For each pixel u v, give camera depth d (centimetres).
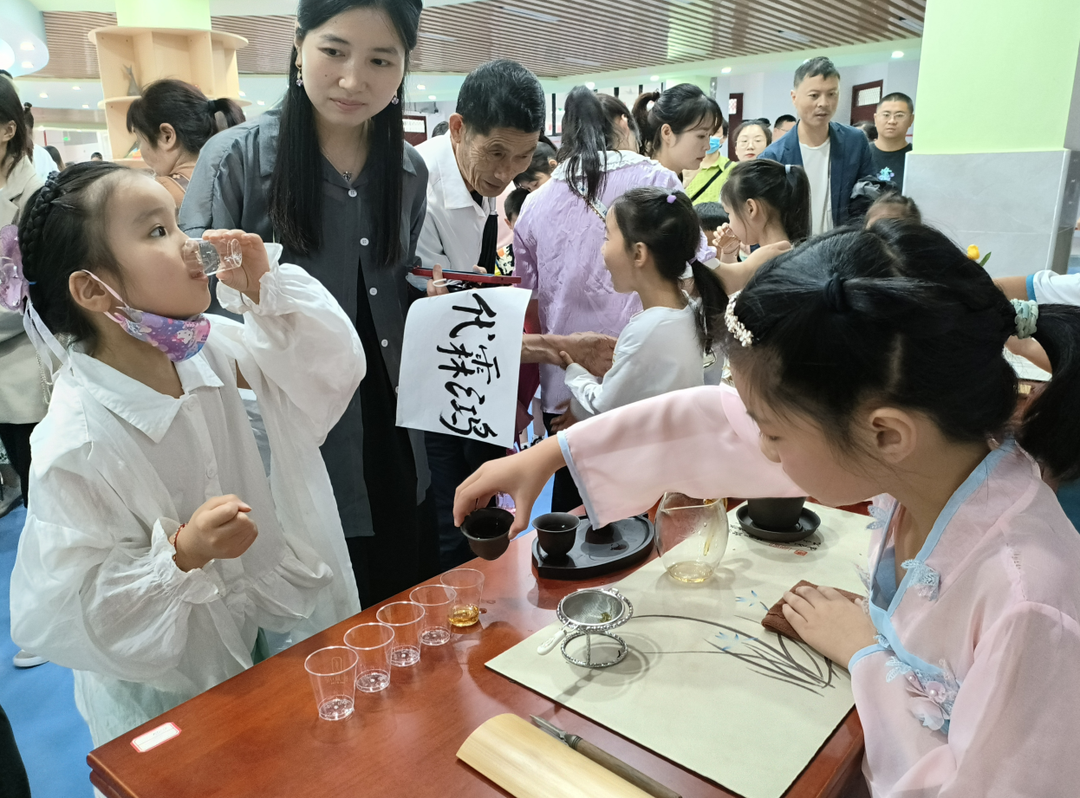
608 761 74
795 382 70
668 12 692
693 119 263
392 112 146
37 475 95
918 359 65
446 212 207
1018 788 62
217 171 140
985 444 74
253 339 122
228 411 121
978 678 65
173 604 97
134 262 98
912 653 78
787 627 97
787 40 818
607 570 115
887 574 93
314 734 82
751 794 71
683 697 86
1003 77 308
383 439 161
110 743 81
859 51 862
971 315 67
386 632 96
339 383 126
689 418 110
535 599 109
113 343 106
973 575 70
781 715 83
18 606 96
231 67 521
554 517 122
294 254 146
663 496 113
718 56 938
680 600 105
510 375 129
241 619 117
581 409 206
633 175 211
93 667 97
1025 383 163
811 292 68
